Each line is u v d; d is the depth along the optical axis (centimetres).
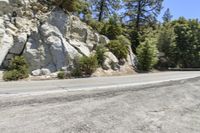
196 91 1391
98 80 2127
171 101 1095
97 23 3688
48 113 777
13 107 838
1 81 2122
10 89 1384
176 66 4406
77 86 1588
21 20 2803
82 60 2620
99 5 4600
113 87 1459
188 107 1035
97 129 673
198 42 4656
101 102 953
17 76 2256
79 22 3183
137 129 714
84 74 2614
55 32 2800
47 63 2609
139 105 962
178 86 1498
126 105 938
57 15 2947
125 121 765
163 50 4466
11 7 2805
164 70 3912
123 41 3469
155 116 859
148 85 1563
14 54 2566
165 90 1325
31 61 2572
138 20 5025
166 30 4569
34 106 859
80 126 680
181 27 4709
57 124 682
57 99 984
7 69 2462
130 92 1192
